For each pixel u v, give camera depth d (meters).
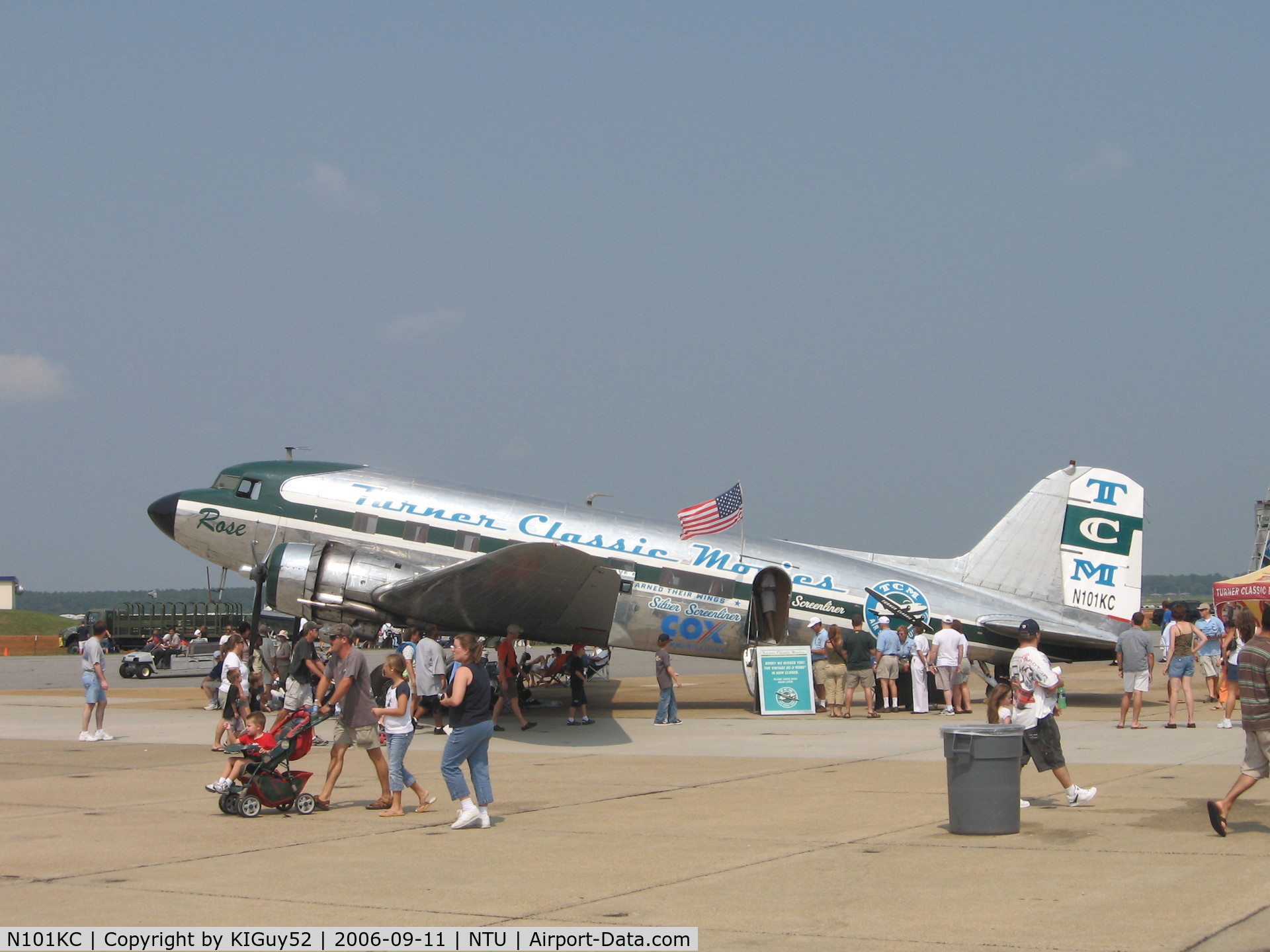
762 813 10.38
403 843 9.14
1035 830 9.16
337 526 22.73
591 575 17.80
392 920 6.66
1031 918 6.43
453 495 23.14
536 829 9.70
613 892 7.30
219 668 22.86
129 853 8.79
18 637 66.62
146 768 14.17
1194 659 17.66
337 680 10.99
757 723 20.02
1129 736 16.56
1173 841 8.62
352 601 20.42
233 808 10.41
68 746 16.55
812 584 22.97
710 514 22.83
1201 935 6.00
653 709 23.12
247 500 23.22
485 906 6.98
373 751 10.91
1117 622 23.75
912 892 7.14
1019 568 24.05
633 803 11.12
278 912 6.88
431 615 20.30
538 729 19.28
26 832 9.76
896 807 10.54
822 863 8.06
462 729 9.71
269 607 20.59
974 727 9.41
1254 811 9.90
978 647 23.22
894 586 23.19
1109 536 23.98
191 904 7.11
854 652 20.75
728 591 22.69
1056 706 10.44
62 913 6.90
